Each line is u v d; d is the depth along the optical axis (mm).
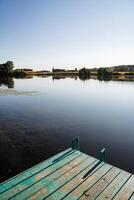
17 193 4898
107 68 106375
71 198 4793
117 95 31062
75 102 24312
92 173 5867
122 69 116750
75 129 13523
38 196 4828
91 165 6316
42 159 9133
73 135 12320
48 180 5461
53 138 11781
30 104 22625
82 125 14477
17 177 5562
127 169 8289
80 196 4875
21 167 8422
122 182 5473
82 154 7051
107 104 22953
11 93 32719
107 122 15281
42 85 49812
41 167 6117
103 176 5730
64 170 5984
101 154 6570
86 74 117438
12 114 17703
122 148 10469
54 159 6641
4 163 8719
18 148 10305
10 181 5375
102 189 5152
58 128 13750
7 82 60188
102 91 36406
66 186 5238
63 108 20453
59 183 5352
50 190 5059
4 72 98875
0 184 5223
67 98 27609
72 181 5453
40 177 5590
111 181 5504
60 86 47000
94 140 11555
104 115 17516
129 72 108250
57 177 5617
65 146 10609
